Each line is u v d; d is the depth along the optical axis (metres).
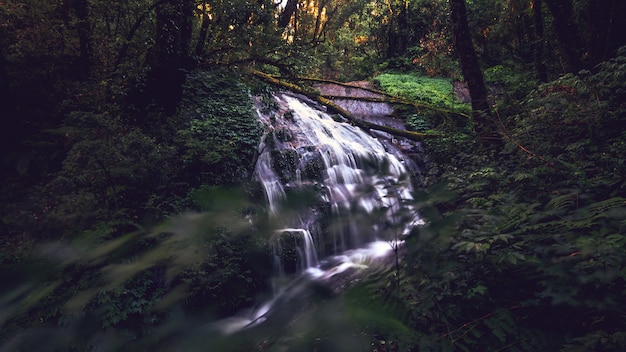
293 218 0.85
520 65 14.50
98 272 0.64
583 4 9.70
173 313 0.69
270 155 8.48
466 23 8.17
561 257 2.18
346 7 18.58
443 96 14.52
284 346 0.62
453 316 1.94
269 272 0.80
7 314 0.56
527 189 4.02
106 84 7.10
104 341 0.63
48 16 6.99
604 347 1.82
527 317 2.13
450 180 5.00
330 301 0.74
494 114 8.25
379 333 0.71
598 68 7.13
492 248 2.56
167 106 7.79
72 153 4.99
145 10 7.03
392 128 11.46
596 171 4.00
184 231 0.68
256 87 9.73
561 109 5.42
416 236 1.09
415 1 20.56
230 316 0.74
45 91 6.83
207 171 6.97
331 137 10.48
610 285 2.03
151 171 5.52
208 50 8.14
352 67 20.14
